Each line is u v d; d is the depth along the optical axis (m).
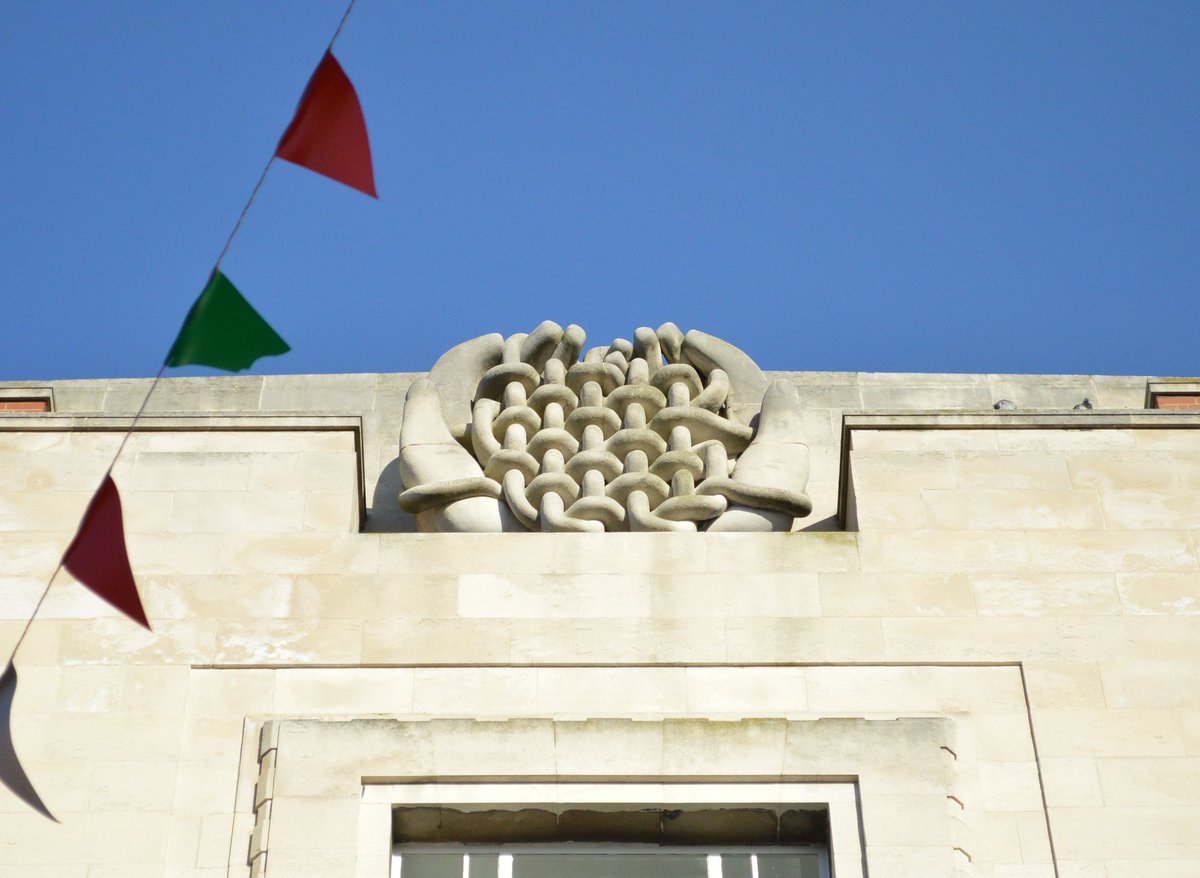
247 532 20.31
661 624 19.70
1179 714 19.11
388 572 20.06
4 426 21.03
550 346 22.42
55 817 18.33
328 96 16.22
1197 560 20.27
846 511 21.20
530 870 18.42
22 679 19.22
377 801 18.31
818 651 19.55
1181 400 23.56
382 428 23.09
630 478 20.83
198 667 19.39
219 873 18.05
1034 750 18.88
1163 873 18.12
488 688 19.33
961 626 19.75
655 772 18.44
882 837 18.06
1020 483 20.80
